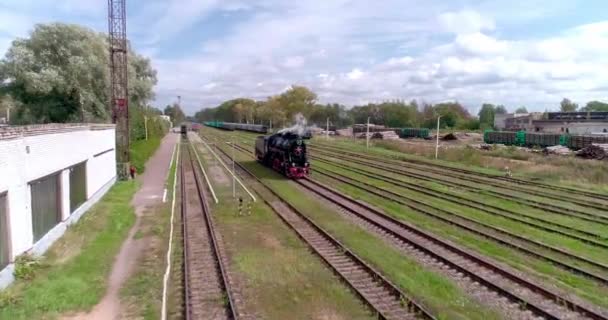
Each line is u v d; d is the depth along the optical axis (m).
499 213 20.00
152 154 46.06
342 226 17.64
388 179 30.33
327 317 9.91
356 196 24.00
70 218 17.16
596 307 10.37
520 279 11.80
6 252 11.45
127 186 27.06
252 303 10.60
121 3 32.25
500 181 30.06
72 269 12.40
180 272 12.69
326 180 29.84
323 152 50.28
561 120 86.62
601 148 39.25
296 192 25.33
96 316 9.97
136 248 14.99
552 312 10.17
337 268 12.83
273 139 35.59
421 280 11.99
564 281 12.11
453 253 14.37
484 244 15.31
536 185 28.30
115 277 12.32
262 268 12.90
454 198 23.84
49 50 37.22
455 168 36.47
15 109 40.03
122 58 36.75
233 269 12.85
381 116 126.69
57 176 16.00
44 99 37.81
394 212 20.14
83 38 39.25
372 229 17.44
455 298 10.91
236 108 146.75
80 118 39.06
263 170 35.03
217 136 86.12
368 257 13.74
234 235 16.42
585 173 31.67
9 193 11.48
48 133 14.45
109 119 39.59
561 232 16.80
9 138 11.41
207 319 9.83
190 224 18.20
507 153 44.41
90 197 20.73
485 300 10.87
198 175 32.59
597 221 18.67
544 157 40.88
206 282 11.93
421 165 39.12
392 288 11.16
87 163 20.19
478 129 106.19
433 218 19.12
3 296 10.16
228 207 21.42
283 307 10.38
